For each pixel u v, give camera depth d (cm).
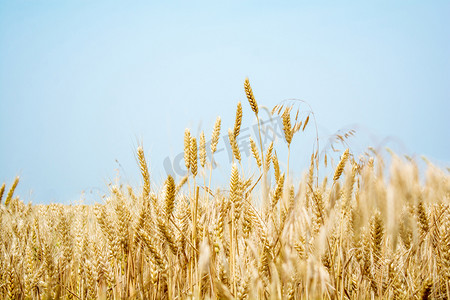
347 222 325
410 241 301
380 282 308
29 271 356
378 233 298
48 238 417
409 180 199
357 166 299
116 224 347
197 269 292
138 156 340
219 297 253
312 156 349
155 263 304
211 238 307
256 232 312
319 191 321
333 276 293
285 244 267
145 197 341
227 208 320
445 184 221
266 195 332
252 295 253
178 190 340
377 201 214
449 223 322
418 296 311
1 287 343
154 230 338
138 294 338
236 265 290
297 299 291
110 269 327
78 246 395
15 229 436
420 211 305
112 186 366
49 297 314
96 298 334
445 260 321
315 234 297
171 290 326
